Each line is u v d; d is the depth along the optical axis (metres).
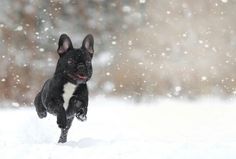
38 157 6.42
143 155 6.27
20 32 20.34
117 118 12.99
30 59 19.72
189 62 20.89
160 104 17.52
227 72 20.72
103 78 20.06
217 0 22.94
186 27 22.48
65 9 22.83
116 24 23.20
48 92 7.74
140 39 22.17
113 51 21.72
